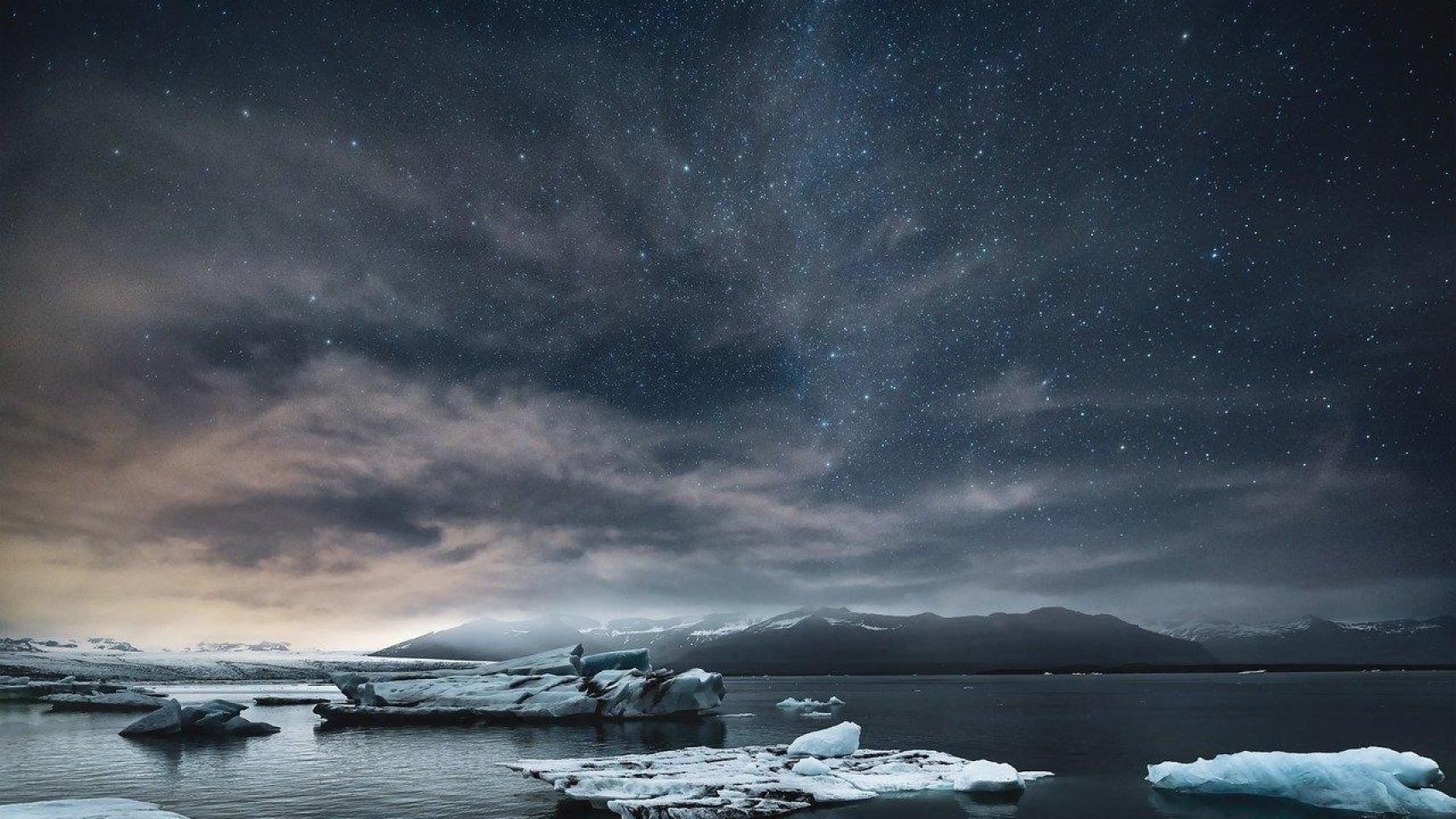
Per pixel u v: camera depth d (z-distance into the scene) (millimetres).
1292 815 17438
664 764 23641
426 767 26234
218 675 161125
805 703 63000
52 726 44219
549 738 36500
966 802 18812
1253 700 69500
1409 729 37969
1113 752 29953
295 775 24562
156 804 19453
